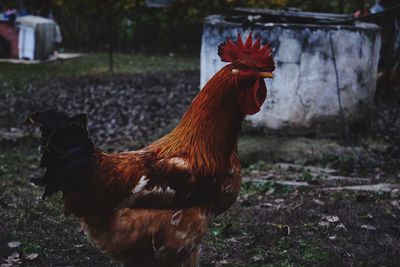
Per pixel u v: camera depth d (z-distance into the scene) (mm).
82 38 24656
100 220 3975
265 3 16547
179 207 3975
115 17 18922
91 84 15984
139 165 3963
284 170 8383
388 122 11344
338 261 5422
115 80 16547
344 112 9305
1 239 5793
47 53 21000
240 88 3990
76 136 3787
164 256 4023
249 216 6512
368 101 9586
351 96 9320
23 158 9164
